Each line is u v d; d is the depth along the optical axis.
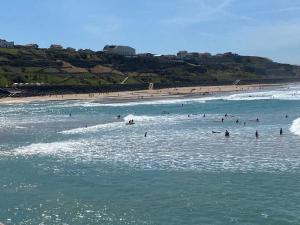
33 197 37.22
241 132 69.69
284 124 77.25
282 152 52.09
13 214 32.97
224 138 64.25
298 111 100.62
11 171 46.66
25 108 129.75
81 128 80.62
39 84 186.38
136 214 32.41
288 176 41.03
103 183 41.12
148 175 43.59
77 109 123.44
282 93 178.62
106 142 63.78
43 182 41.97
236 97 160.12
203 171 44.34
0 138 70.00
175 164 47.94
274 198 34.66
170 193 37.22
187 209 33.03
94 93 189.62
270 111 103.12
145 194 37.22
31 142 65.25
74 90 189.25
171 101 145.50
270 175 41.69
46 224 30.75
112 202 35.38
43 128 81.75
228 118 90.81
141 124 84.75
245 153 52.44
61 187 40.09
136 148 58.22
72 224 30.69
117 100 154.50
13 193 38.50
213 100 147.50
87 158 52.53
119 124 85.25
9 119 99.19
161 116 99.12
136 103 140.12
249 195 35.72
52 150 58.19
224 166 46.12
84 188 39.62
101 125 84.50
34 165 49.28
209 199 35.16
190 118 93.00
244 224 29.48
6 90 172.50
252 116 93.31
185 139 64.56
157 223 30.44
